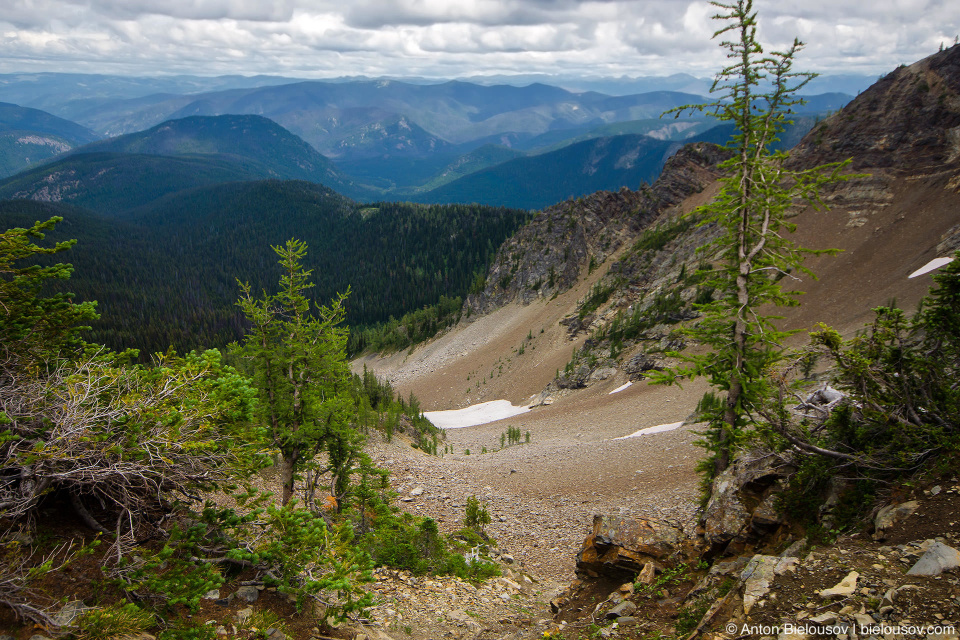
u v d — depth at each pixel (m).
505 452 59.44
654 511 29.30
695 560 13.31
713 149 166.38
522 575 20.31
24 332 8.87
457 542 22.56
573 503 34.44
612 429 65.19
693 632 8.84
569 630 12.06
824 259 93.12
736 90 15.54
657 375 17.34
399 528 20.03
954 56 103.12
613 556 14.42
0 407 8.03
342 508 21.88
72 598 7.21
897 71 110.88
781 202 15.77
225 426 9.99
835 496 10.58
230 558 9.10
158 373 9.66
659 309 101.44
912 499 9.00
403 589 15.07
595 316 124.44
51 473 7.72
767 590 8.24
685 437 45.66
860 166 104.31
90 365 9.26
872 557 8.07
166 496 10.04
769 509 11.78
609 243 161.75
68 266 9.56
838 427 11.15
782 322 81.56
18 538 7.77
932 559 7.38
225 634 7.87
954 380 9.99
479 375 132.00
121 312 189.12
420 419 81.94
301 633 8.76
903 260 82.31
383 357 187.38
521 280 175.00
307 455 20.64
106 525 8.96
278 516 9.56
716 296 91.69
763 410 12.55
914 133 100.44
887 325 10.62
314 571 9.64
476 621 13.57
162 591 7.78
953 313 9.95
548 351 125.75
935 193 90.94
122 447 8.15
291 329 19.64
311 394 19.33
